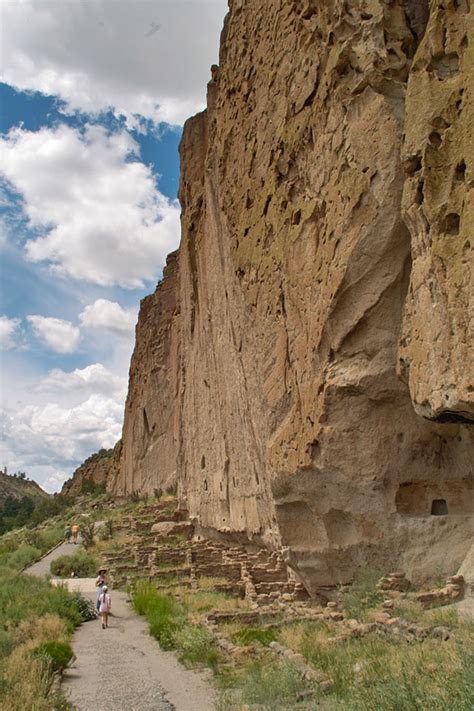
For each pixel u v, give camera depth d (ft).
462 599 34.01
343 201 39.75
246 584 56.85
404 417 39.83
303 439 43.57
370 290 38.55
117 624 53.62
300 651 31.09
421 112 32.94
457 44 31.81
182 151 118.11
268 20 54.54
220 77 74.64
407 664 23.85
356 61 39.65
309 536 45.70
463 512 39.40
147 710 27.48
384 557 40.73
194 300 105.50
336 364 40.81
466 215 29.12
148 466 191.42
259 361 54.34
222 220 73.61
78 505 233.55
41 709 27.20
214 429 87.40
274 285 50.93
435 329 31.24
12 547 127.13
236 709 25.35
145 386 198.39
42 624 47.06
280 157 49.85
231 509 77.56
